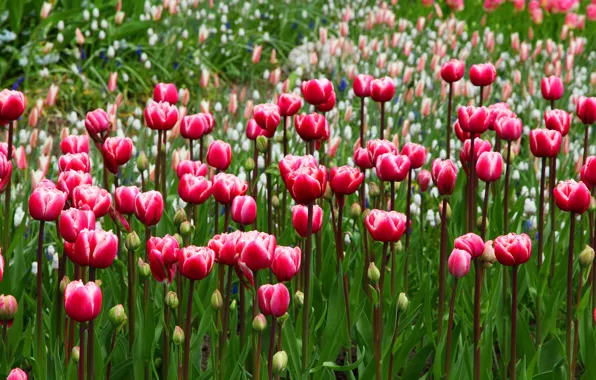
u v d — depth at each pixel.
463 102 7.77
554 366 3.49
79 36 7.86
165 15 9.56
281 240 4.14
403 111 7.55
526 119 7.63
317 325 3.64
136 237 3.20
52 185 3.41
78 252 2.70
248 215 3.09
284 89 6.39
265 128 3.88
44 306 4.00
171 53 8.95
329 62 8.77
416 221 4.96
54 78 8.53
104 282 3.97
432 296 4.20
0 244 4.05
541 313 4.13
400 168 3.42
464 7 11.67
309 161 3.24
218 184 3.31
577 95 7.41
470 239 3.07
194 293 3.68
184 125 3.92
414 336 3.54
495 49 9.75
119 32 8.98
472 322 3.81
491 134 6.51
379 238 3.23
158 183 4.09
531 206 4.57
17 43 8.97
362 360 3.56
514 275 3.08
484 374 3.46
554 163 4.04
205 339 4.34
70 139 3.83
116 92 8.61
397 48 9.40
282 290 2.76
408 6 11.62
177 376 3.21
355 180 3.40
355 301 3.70
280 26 10.58
